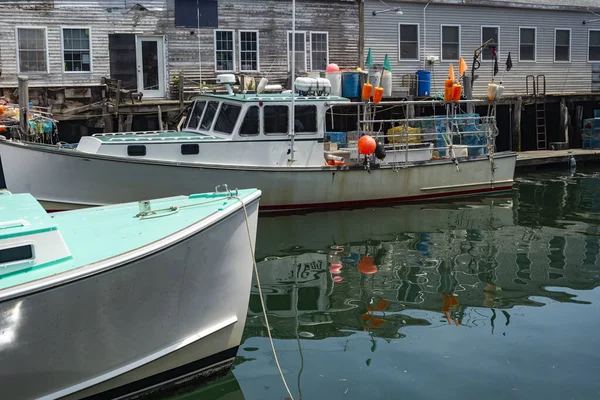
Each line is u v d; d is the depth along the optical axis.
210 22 17.69
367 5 19.75
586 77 23.98
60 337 4.12
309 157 10.88
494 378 4.96
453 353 5.43
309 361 5.27
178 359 4.75
